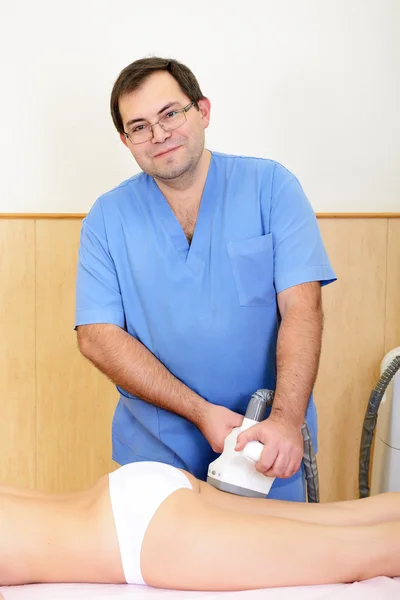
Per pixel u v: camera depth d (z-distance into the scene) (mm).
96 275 1498
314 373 1318
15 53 2125
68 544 1110
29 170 2178
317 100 2270
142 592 1064
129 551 1085
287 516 1170
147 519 1087
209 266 1442
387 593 1015
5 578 1140
